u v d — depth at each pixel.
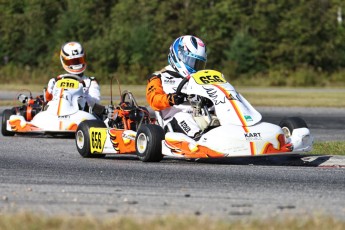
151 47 140.25
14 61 143.12
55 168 31.42
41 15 144.88
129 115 37.38
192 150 31.98
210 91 33.41
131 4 145.12
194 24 143.50
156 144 33.31
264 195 23.67
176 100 33.97
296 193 24.17
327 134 52.56
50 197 22.88
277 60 146.75
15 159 35.34
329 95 103.19
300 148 32.72
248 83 139.50
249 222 18.19
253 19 147.88
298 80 140.62
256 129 32.06
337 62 151.25
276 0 149.38
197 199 22.75
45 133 51.22
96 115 50.03
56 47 139.25
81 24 142.75
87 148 36.59
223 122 32.44
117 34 141.00
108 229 17.27
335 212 20.80
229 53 144.25
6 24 144.75
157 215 19.73
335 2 156.12
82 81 50.91
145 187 25.34
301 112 75.00
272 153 31.80
